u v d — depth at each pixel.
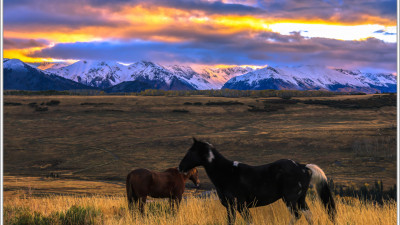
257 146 127.19
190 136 144.62
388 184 74.94
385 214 8.07
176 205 11.23
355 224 7.82
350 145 122.62
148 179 10.93
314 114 188.88
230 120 180.12
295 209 7.97
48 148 131.62
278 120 178.50
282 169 7.96
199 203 10.16
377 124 161.12
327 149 120.56
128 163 111.88
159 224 8.56
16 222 8.41
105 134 154.88
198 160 8.34
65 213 9.17
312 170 8.19
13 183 75.38
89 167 108.88
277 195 8.02
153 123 172.88
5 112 184.88
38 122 173.00
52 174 98.81
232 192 8.15
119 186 77.31
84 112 191.62
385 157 106.12
